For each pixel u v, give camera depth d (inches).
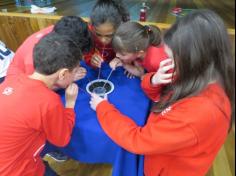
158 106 32.7
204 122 25.6
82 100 41.6
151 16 89.6
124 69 51.4
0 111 33.1
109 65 52.9
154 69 48.3
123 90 44.8
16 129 32.9
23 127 32.9
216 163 66.0
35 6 95.9
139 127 33.0
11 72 48.1
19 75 36.9
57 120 33.7
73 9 96.6
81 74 46.0
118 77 49.1
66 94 39.4
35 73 35.2
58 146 39.7
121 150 35.5
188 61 25.7
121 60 50.1
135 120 37.4
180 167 32.1
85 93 43.5
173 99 28.8
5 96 33.8
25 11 94.8
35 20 90.4
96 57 52.3
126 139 31.5
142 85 43.1
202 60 25.4
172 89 31.2
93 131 36.1
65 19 43.6
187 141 26.4
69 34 41.1
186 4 105.7
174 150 28.6
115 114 34.9
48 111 32.5
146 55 48.6
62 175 63.2
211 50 25.2
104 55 54.2
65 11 94.3
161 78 37.0
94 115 38.4
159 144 28.2
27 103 32.5
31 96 32.7
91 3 105.3
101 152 38.4
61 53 33.4
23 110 32.5
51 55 33.0
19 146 34.3
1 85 36.1
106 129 34.2
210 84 26.7
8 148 33.9
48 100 32.8
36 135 35.4
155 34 48.4
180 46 25.6
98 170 64.5
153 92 41.1
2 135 33.3
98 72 50.8
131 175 38.8
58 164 66.4
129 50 44.7
